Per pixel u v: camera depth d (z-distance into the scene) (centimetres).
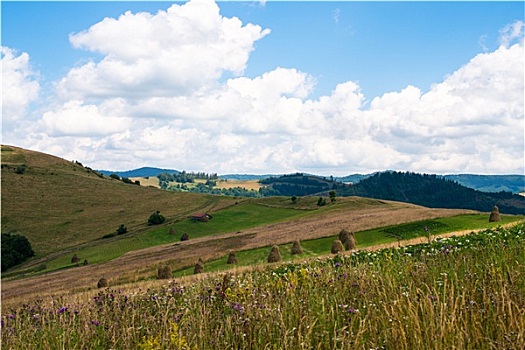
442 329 469
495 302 552
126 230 12444
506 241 1302
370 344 517
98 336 666
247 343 549
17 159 19012
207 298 772
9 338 673
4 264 9912
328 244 6009
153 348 552
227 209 14175
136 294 915
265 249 6362
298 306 659
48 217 13850
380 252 1574
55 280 6706
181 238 10969
